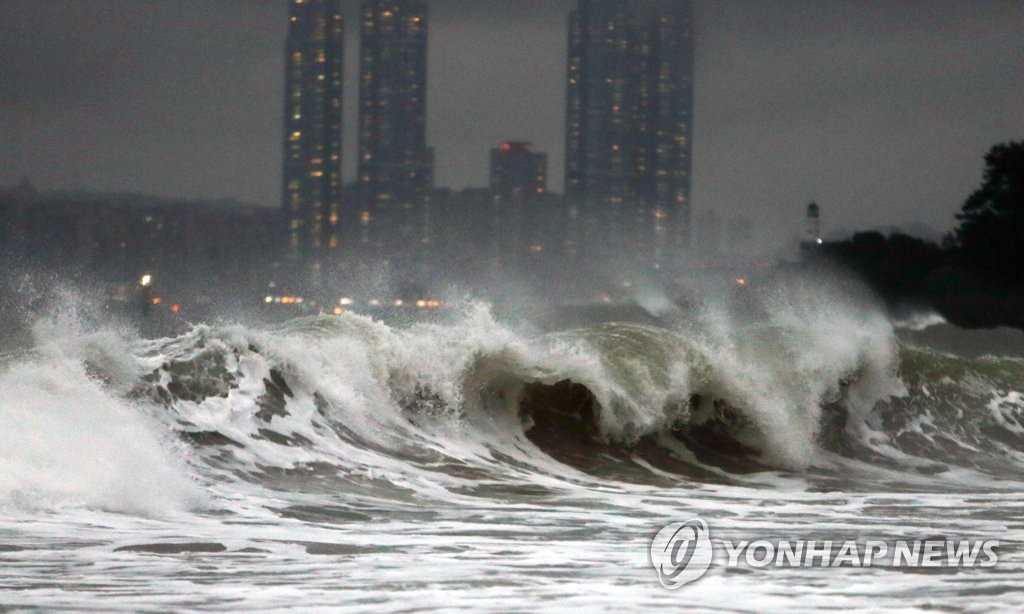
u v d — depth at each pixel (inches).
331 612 1330.0
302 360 2795.3
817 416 3479.3
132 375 2514.8
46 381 2273.6
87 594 1395.2
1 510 1840.6
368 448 2701.8
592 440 3147.1
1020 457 3575.3
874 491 2910.9
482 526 2041.1
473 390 3080.7
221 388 2615.7
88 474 1985.7
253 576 1521.9
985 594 1464.1
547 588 1471.5
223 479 2292.1
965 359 3939.5
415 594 1422.2
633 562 1679.4
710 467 3144.7
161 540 1738.4
